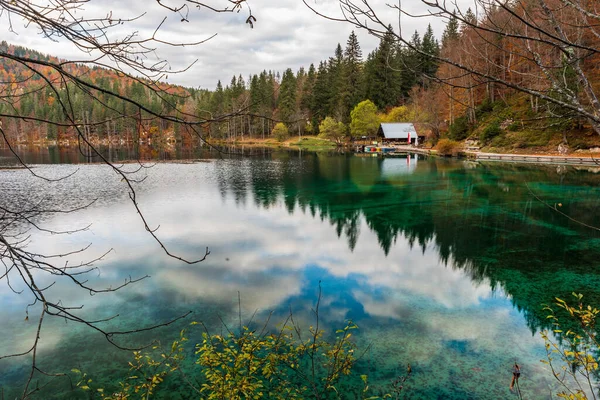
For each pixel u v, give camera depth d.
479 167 36.91
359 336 8.30
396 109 72.94
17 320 8.99
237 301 9.91
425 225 17.36
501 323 8.88
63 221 17.27
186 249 13.87
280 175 33.84
